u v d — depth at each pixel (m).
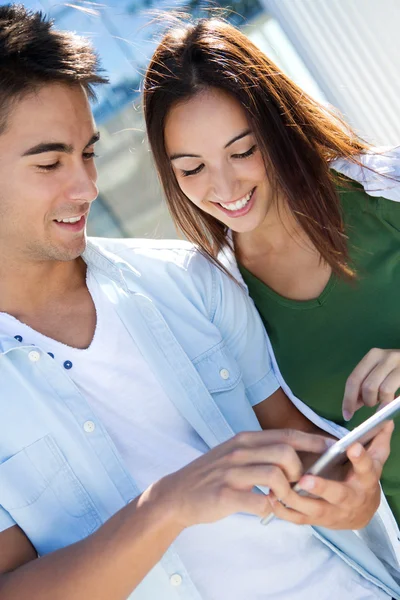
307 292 1.98
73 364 1.63
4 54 1.52
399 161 1.95
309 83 3.56
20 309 1.65
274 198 1.94
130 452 1.63
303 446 1.30
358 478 1.29
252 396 1.89
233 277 1.90
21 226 1.57
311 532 1.64
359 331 1.98
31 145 1.53
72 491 1.57
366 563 1.68
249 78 1.85
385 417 1.21
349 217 1.99
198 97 1.84
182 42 1.89
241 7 3.46
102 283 1.71
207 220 2.00
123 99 3.56
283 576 1.59
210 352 1.77
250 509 1.24
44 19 1.61
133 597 1.56
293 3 3.42
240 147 1.86
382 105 3.49
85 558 1.35
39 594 1.37
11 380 1.59
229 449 1.30
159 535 1.31
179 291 1.81
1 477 1.53
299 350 2.01
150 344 1.69
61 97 1.56
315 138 1.95
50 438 1.58
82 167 1.58
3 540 1.51
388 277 1.96
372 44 3.43
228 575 1.56
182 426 1.69
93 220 4.08
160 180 2.01
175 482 1.31
